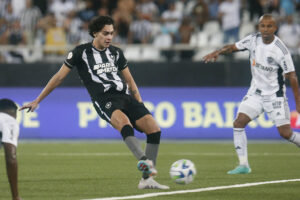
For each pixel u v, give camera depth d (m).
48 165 35.97
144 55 59.47
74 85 54.81
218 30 60.81
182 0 64.50
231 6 59.62
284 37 58.91
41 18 61.84
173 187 26.33
